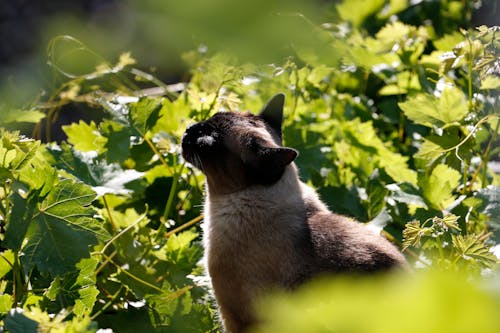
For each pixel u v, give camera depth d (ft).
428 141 22.97
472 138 22.74
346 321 5.32
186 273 21.31
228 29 5.35
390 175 24.53
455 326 4.56
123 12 7.83
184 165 24.14
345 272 17.40
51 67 27.48
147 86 38.40
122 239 20.86
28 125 33.81
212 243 19.65
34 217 17.38
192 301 19.94
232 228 19.26
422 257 20.22
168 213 23.76
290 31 5.46
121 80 34.71
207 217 20.54
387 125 31.32
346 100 31.83
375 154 27.27
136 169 25.36
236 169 19.53
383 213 22.65
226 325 19.80
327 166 26.53
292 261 18.30
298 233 18.70
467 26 35.47
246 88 29.32
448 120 23.20
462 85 26.73
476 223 21.65
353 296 5.32
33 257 17.03
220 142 19.88
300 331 6.67
